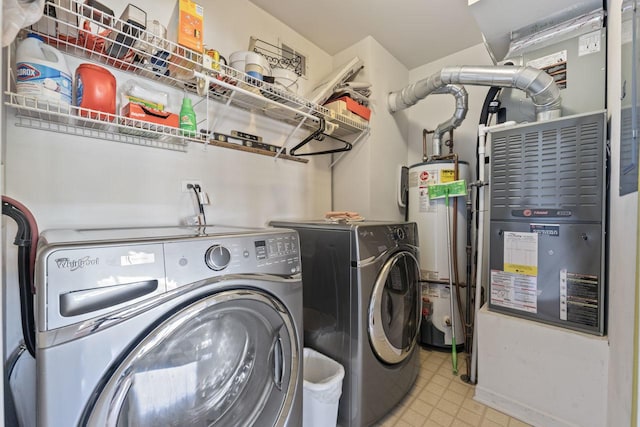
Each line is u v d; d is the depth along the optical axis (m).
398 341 1.68
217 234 0.94
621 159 1.03
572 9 1.58
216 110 1.64
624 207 1.00
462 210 2.28
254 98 1.58
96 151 1.23
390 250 1.58
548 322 1.47
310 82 2.33
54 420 0.61
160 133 1.21
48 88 0.91
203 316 0.84
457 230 2.27
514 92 1.85
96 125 1.17
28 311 0.84
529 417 1.47
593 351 1.30
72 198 1.16
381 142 2.45
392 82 2.60
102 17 1.02
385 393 1.51
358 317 1.38
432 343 2.32
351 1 1.92
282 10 1.99
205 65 1.24
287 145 2.05
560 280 1.44
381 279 1.48
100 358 0.66
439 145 2.44
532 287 1.52
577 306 1.39
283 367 1.05
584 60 1.57
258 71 1.47
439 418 1.52
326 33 2.25
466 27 2.21
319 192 2.35
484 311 1.68
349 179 2.40
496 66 1.81
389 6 1.97
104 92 1.05
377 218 2.38
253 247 0.98
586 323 1.36
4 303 0.97
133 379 0.73
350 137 2.39
